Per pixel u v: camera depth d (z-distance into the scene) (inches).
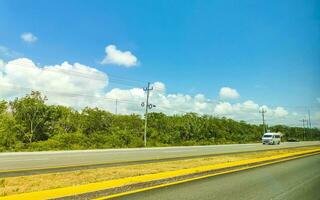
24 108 2365.9
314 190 438.3
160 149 1544.0
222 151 1368.1
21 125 2288.4
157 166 685.9
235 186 453.7
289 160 946.1
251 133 4495.6
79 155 1023.0
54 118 2479.1
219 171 631.8
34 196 326.3
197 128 3373.5
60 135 2162.9
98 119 2699.3
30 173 552.1
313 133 6392.7
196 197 366.6
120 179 458.0
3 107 2353.6
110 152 1218.6
